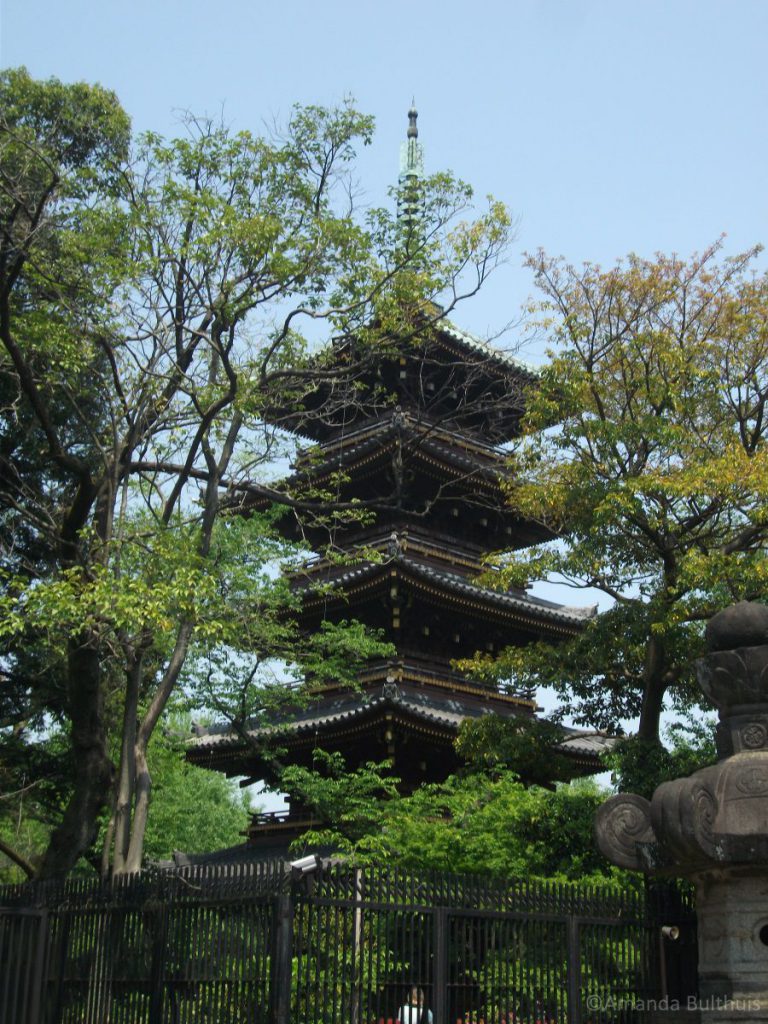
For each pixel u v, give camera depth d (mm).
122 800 22984
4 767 31578
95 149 28297
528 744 28891
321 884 14891
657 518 26781
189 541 22016
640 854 15312
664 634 26375
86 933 17188
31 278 23672
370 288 24125
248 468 26172
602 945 16703
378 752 35844
